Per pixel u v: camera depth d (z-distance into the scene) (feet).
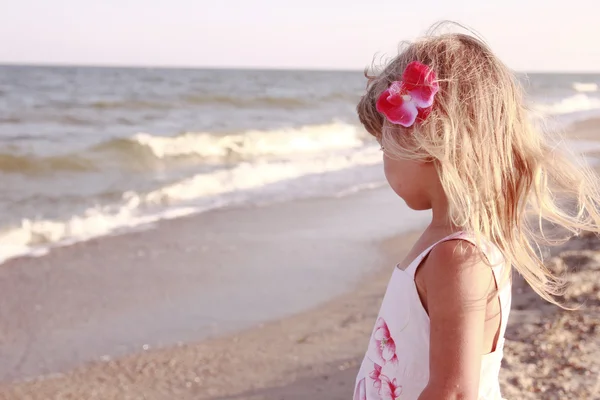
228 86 178.91
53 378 16.35
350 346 17.52
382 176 48.21
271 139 63.93
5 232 29.09
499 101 4.34
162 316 20.29
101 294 22.04
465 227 4.16
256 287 22.89
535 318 15.16
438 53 4.39
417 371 4.25
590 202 4.96
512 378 12.05
